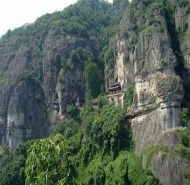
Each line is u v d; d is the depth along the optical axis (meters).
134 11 163.25
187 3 152.88
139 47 146.25
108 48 198.75
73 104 182.62
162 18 148.25
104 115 148.50
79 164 145.88
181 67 141.00
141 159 128.25
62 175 38.25
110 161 138.00
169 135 126.75
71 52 194.38
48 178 37.62
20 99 187.88
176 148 122.88
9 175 158.50
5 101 193.12
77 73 189.38
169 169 119.00
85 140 151.75
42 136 183.88
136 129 139.88
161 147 124.69
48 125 184.50
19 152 169.50
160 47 139.12
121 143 140.25
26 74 194.88
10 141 182.62
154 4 154.25
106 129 142.25
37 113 188.38
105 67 183.88
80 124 170.12
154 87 136.12
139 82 142.75
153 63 139.50
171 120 129.50
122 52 160.50
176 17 152.62
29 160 38.25
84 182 132.50
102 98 164.38
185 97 136.38
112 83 173.88
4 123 190.50
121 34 162.75
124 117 143.12
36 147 38.62
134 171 126.62
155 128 133.00
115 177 127.50
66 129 168.88
